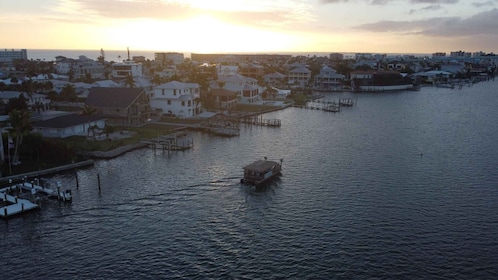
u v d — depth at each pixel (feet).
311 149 284.20
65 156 239.09
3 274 129.39
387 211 177.06
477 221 167.94
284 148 286.46
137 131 316.40
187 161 249.75
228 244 148.87
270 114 444.14
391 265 135.33
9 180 196.13
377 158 261.44
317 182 214.28
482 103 548.72
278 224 164.96
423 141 312.09
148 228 160.86
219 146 289.74
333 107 485.97
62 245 147.64
